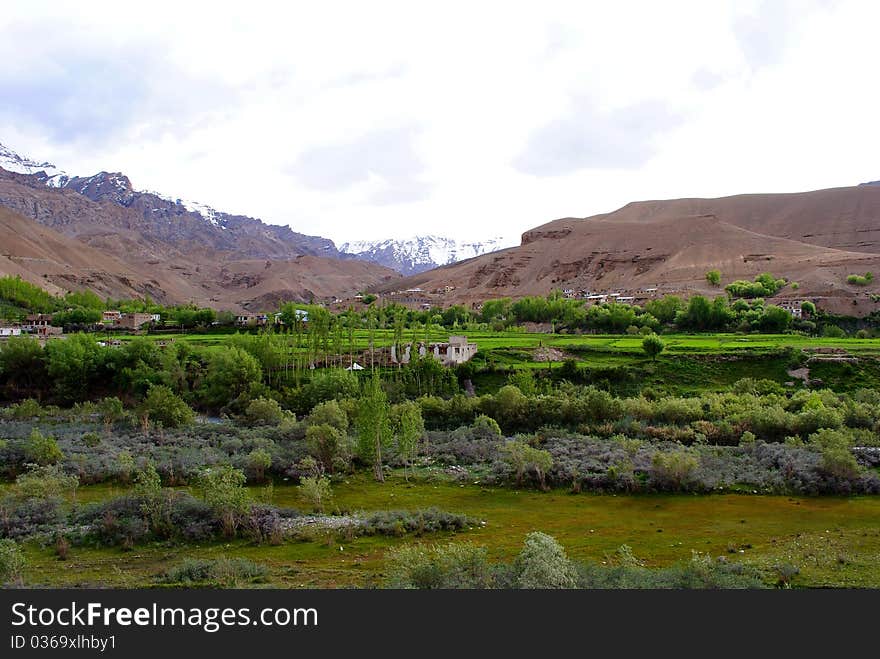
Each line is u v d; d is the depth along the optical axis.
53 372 111.12
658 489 58.84
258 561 42.00
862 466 62.78
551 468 63.12
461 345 119.50
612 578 36.12
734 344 129.88
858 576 38.47
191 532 46.69
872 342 133.25
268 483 62.16
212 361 109.38
